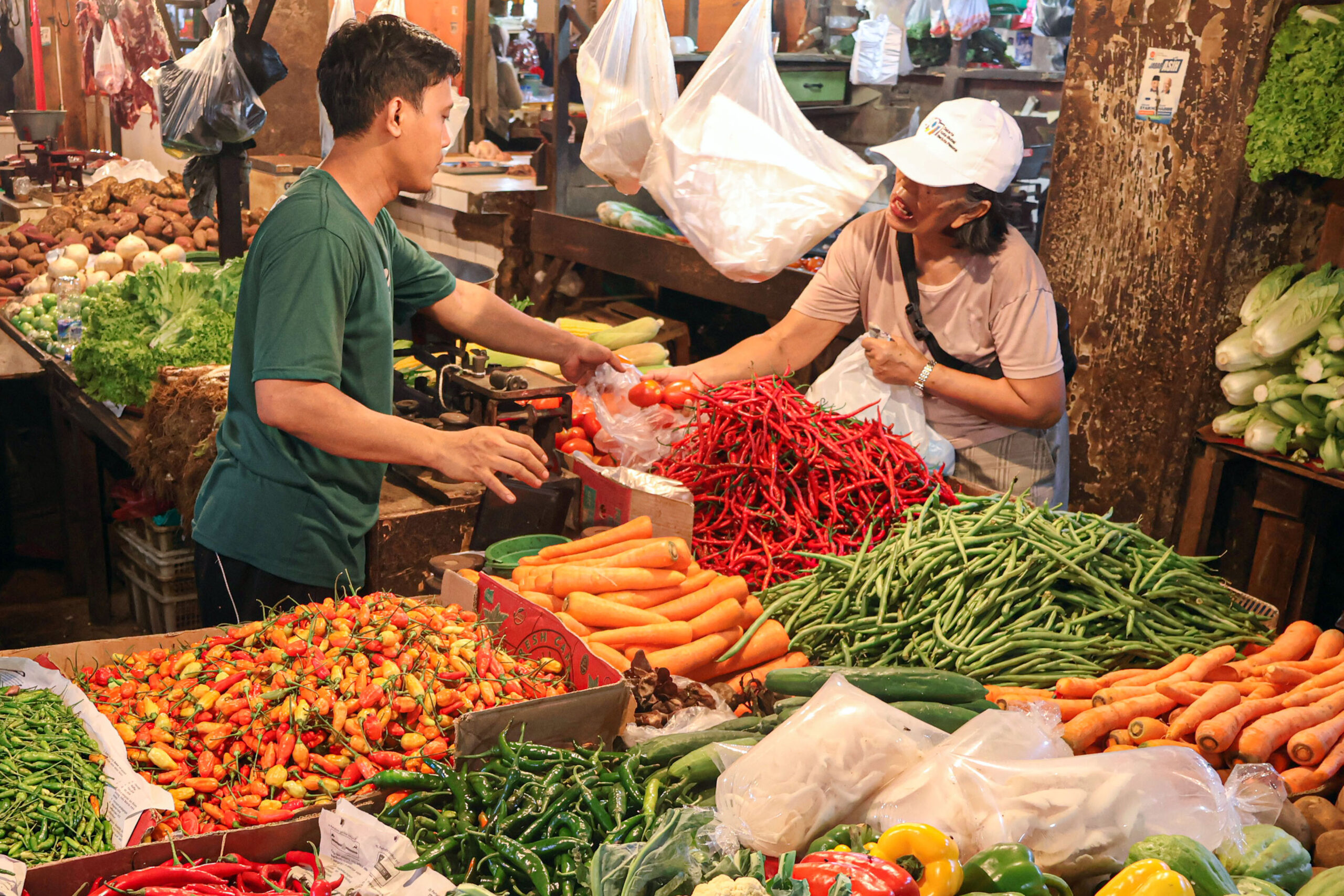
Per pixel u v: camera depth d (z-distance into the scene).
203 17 5.00
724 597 2.15
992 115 2.71
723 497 2.55
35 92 11.37
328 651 1.79
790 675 1.85
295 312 2.11
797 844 1.44
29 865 1.44
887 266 3.07
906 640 2.09
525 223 5.54
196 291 4.27
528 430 2.85
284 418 2.12
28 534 5.22
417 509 2.79
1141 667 2.08
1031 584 2.13
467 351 3.18
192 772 1.66
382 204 2.34
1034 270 2.86
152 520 3.97
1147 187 3.81
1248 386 3.62
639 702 1.80
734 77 3.71
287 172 7.14
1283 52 3.38
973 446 3.01
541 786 1.56
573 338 2.96
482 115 7.29
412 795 1.58
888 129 6.02
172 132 4.36
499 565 2.32
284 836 1.49
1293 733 1.79
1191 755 1.55
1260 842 1.49
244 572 2.38
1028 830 1.41
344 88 2.18
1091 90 3.91
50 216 6.55
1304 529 3.61
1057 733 1.66
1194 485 3.86
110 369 3.95
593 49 3.99
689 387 2.96
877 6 5.56
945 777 1.47
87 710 1.71
